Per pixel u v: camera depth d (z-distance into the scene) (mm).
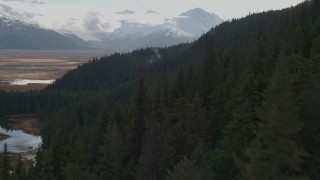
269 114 13586
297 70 25891
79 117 122000
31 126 144500
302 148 15203
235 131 36656
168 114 59750
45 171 52469
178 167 28156
